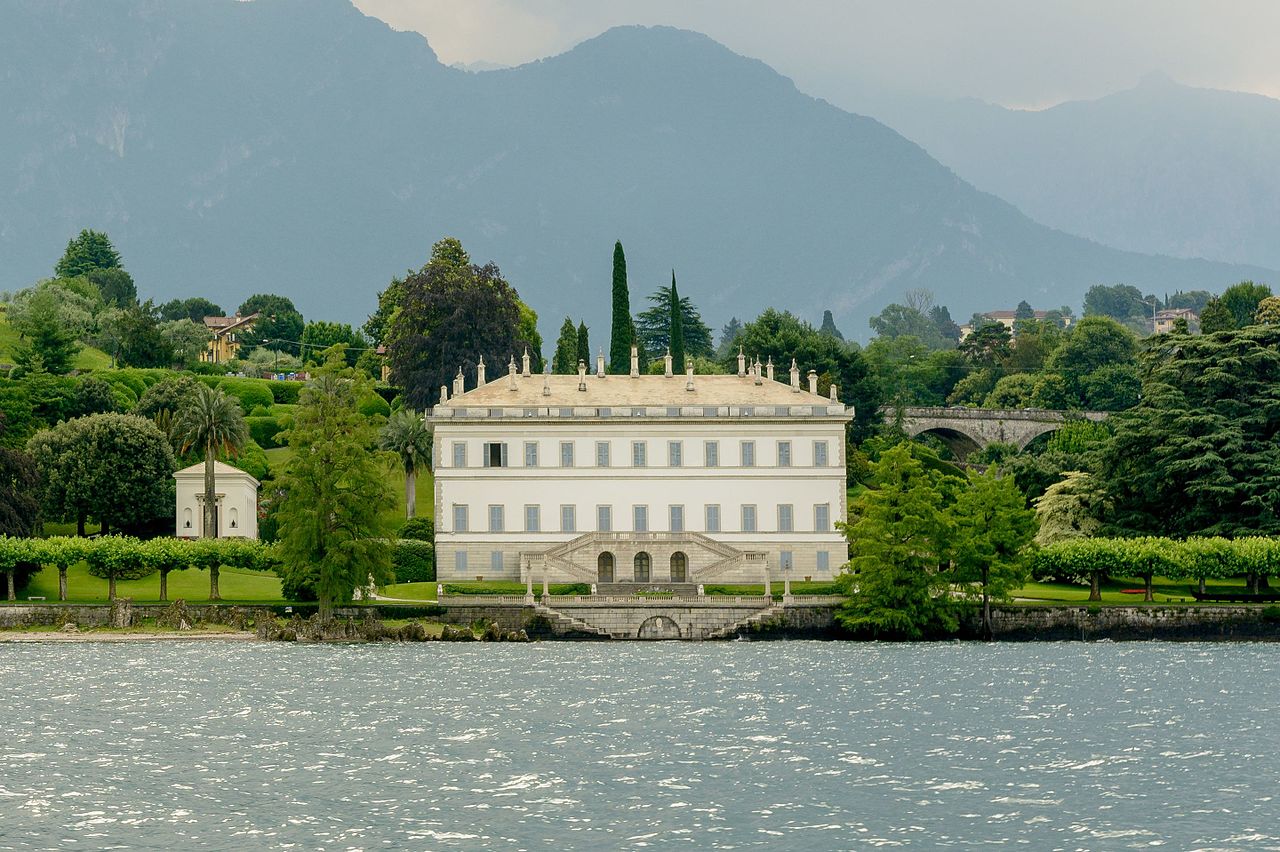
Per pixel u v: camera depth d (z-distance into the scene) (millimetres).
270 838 158375
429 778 185375
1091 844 157625
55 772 187000
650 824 164500
